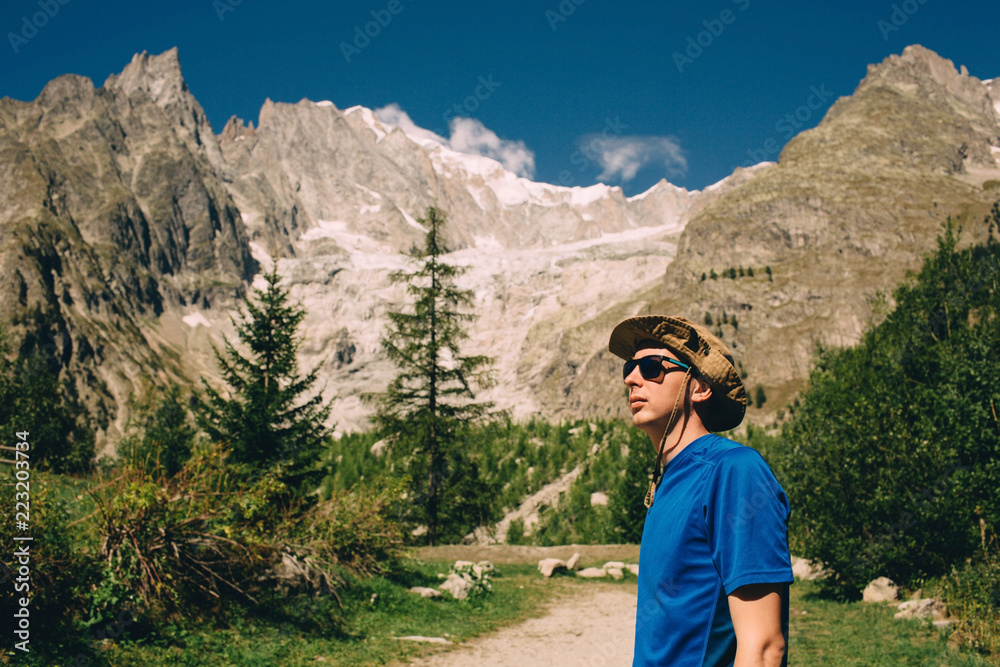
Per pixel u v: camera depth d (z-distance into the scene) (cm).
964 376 1468
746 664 142
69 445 3328
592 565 2584
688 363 197
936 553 1411
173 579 941
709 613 161
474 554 2798
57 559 815
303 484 1781
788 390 16338
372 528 1550
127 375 19450
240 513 1101
